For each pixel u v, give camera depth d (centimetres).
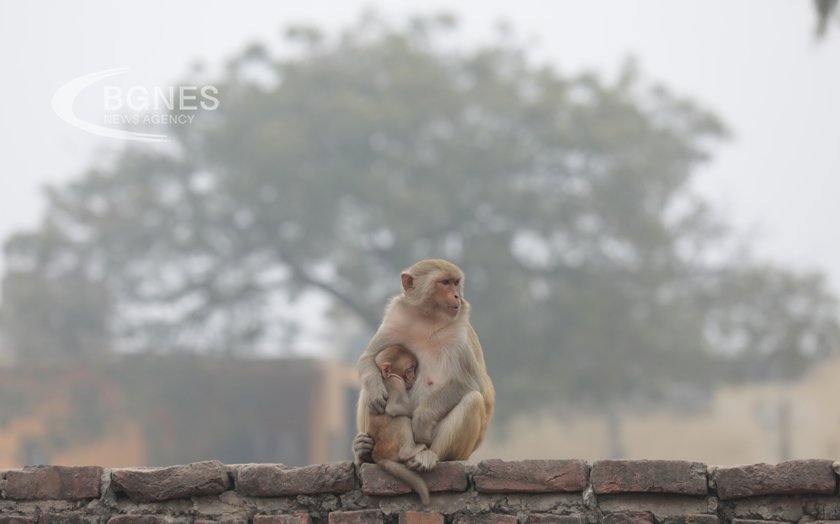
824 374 5891
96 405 5353
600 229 5731
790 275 5878
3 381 5328
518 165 5697
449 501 731
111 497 762
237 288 5747
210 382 5316
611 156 5759
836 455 5800
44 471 768
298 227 5700
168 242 5800
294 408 5244
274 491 749
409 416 763
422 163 5709
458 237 5700
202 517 751
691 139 6384
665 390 5684
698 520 698
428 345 808
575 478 715
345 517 736
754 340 5772
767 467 691
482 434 797
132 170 5934
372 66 6241
